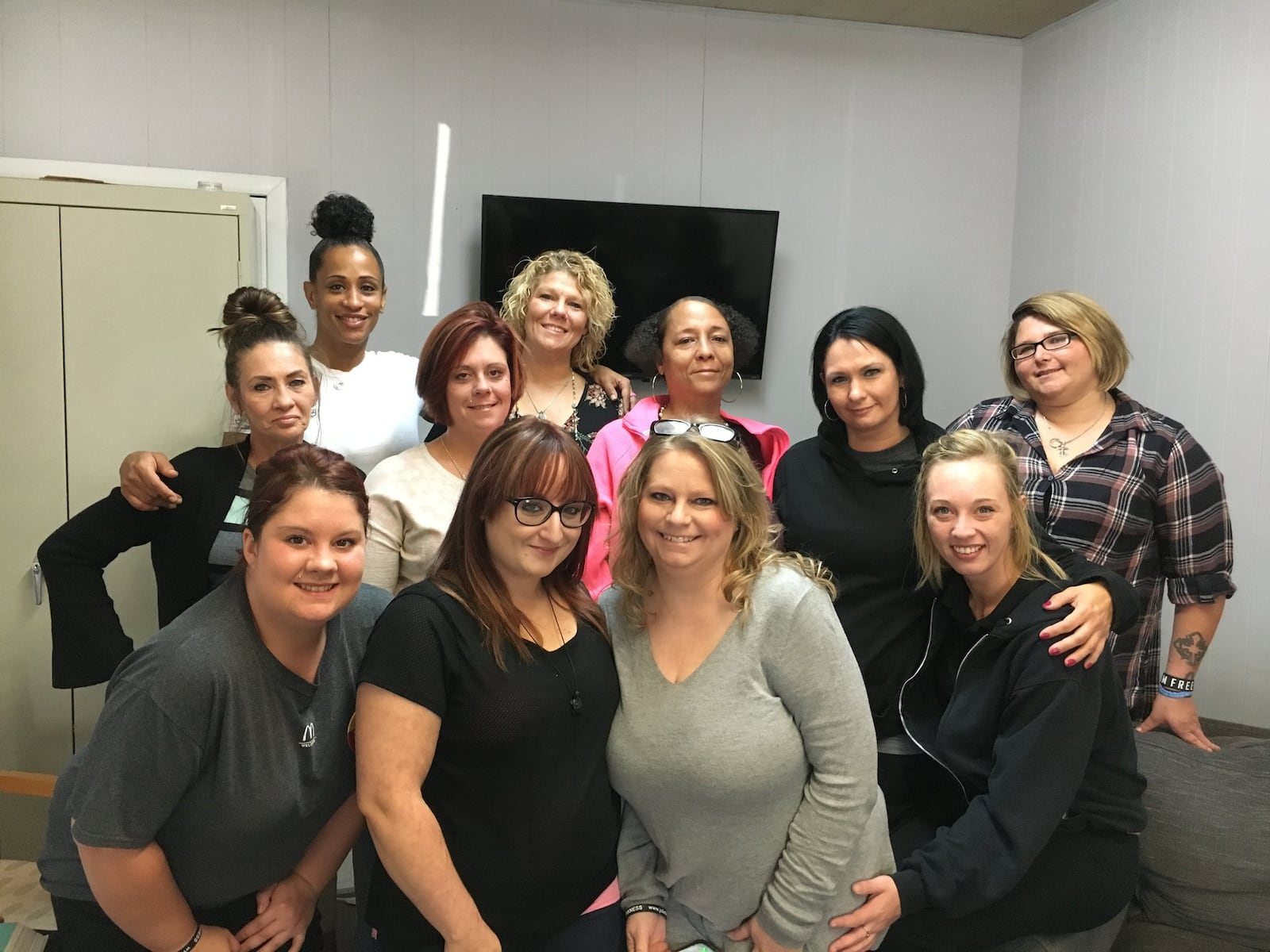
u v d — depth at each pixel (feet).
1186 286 10.34
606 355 11.98
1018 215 13.37
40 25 10.27
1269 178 9.30
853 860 4.89
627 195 12.16
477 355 5.92
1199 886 5.75
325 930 6.47
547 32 11.71
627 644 4.84
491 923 4.39
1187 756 6.40
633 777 4.64
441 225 11.64
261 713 4.18
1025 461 6.93
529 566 4.44
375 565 5.75
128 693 4.03
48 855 4.53
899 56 12.88
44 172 10.30
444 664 4.25
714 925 4.89
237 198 8.79
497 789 4.30
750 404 12.84
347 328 8.13
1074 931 5.48
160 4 10.57
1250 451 9.48
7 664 8.75
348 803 4.83
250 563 4.21
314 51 11.05
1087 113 11.97
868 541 6.03
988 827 5.03
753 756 4.46
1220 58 9.90
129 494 5.86
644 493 4.61
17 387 8.53
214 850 4.31
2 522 8.62
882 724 5.98
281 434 5.95
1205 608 6.68
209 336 8.82
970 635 5.71
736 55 12.34
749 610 4.60
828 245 12.89
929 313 13.34
